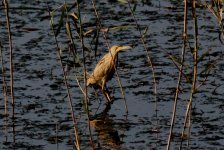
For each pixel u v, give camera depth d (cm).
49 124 2967
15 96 3294
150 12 4847
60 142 2769
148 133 2869
